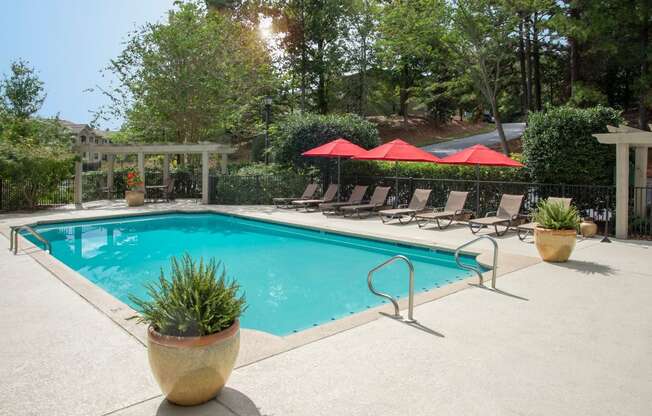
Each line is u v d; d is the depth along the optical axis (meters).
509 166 13.40
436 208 15.99
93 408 3.43
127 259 10.50
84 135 56.19
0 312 5.73
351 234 12.52
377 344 4.70
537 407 3.45
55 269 8.01
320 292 7.94
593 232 11.48
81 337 4.89
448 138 43.62
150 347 3.37
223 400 3.54
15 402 3.52
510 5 22.25
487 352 4.50
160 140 27.84
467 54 25.11
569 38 24.95
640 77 23.12
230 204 20.12
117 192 23.34
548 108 13.86
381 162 18.62
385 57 30.20
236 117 28.72
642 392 3.69
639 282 7.16
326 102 43.00
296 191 20.11
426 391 3.69
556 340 4.81
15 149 17.03
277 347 4.60
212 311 3.48
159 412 3.36
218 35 25.53
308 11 38.59
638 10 20.77
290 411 3.38
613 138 11.13
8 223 13.77
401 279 8.77
